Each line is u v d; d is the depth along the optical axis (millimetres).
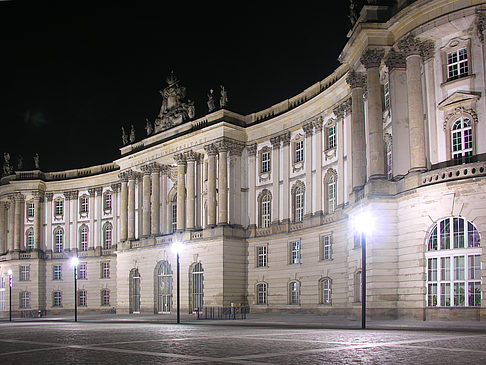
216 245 64938
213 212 66812
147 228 77188
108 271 88562
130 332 31438
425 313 36812
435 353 17516
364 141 46781
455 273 35656
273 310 62250
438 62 39875
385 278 39094
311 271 57969
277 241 62906
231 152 66938
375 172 41781
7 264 93625
